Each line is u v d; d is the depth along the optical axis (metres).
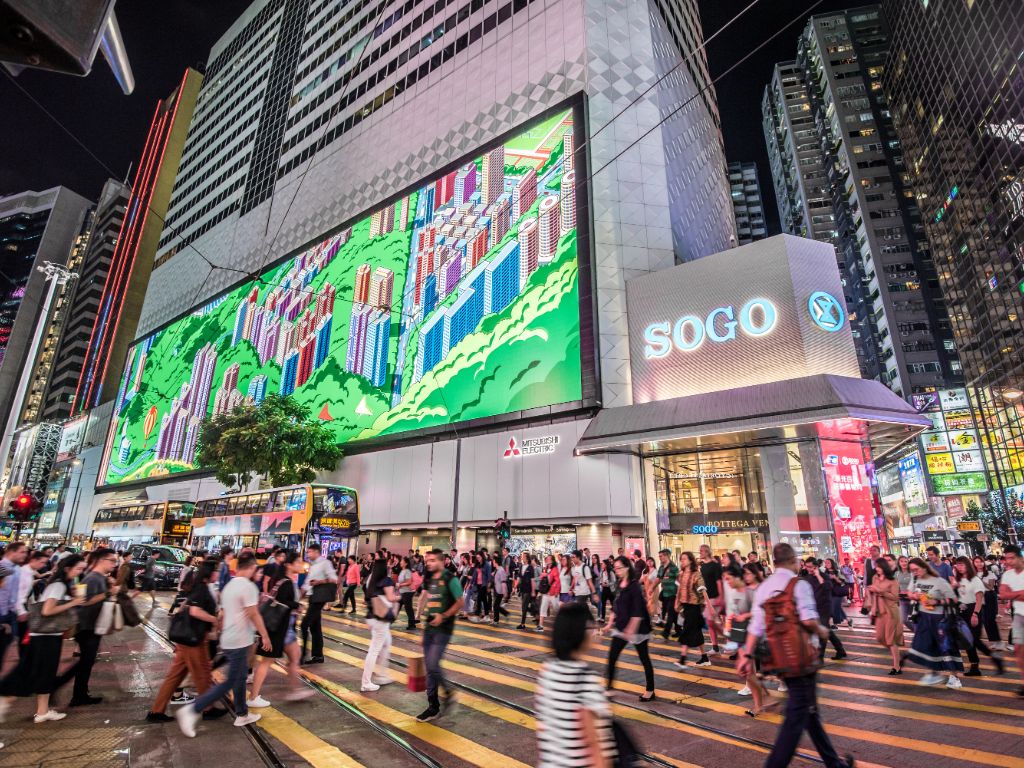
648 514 25.75
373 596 7.97
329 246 44.56
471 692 7.50
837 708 6.86
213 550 27.73
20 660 6.05
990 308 51.59
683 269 26.91
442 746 5.42
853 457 23.50
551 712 2.74
